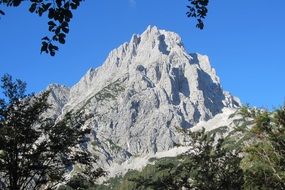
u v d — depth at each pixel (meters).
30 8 9.13
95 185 23.62
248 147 28.33
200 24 10.76
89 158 23.09
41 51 9.54
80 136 23.05
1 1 9.03
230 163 35.84
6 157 20.86
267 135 28.38
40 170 21.50
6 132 20.70
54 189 22.48
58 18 9.26
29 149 21.52
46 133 22.11
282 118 27.73
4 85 22.72
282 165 27.52
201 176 36.53
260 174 27.62
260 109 29.31
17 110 22.19
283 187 27.45
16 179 21.11
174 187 35.94
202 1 10.47
